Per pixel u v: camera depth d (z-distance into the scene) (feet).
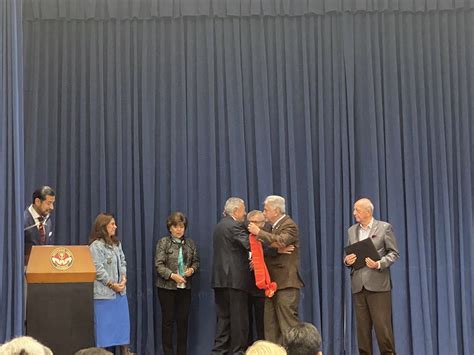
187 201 26.21
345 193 26.07
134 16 26.37
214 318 25.70
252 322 25.18
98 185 26.16
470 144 26.55
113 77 26.45
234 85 26.48
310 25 26.48
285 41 26.45
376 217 26.05
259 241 23.12
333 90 26.43
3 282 20.51
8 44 21.24
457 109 26.48
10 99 21.13
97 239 23.58
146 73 26.40
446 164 26.35
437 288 25.89
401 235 26.12
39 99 26.30
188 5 26.40
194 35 26.58
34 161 25.98
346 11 26.45
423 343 25.55
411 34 26.50
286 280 23.09
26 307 20.57
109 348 24.52
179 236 25.00
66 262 20.76
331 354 25.71
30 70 26.23
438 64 26.48
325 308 25.62
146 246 25.90
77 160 26.35
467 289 26.00
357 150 26.48
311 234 25.93
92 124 26.23
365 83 26.48
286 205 26.16
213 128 26.30
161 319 25.53
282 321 23.07
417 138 26.32
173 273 24.64
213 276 24.16
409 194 26.22
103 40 26.53
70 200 26.13
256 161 26.22
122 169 26.27
